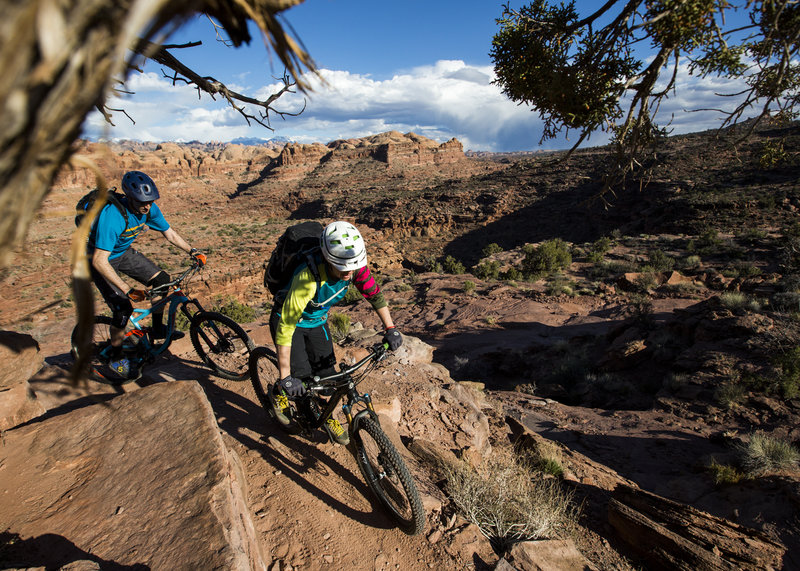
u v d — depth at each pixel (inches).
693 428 438.9
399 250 4047.7
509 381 824.3
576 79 103.1
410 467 167.2
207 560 83.0
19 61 19.8
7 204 25.3
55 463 112.1
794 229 1579.7
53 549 88.9
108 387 173.3
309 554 113.5
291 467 141.1
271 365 207.0
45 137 23.6
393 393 240.1
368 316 1284.4
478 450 217.2
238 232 4965.6
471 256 3659.0
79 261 30.3
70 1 20.9
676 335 682.2
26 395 139.9
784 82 96.5
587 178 4084.6
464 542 132.4
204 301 2677.2
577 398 645.3
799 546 214.4
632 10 96.6
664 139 103.7
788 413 433.7
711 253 1663.4
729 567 172.4
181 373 195.0
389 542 125.6
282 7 37.4
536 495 181.2
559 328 1067.3
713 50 95.2
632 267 1596.9
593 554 187.6
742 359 530.3
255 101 136.3
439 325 1204.5
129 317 165.6
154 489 100.3
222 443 112.8
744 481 285.1
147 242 3873.0
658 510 204.7
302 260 119.5
